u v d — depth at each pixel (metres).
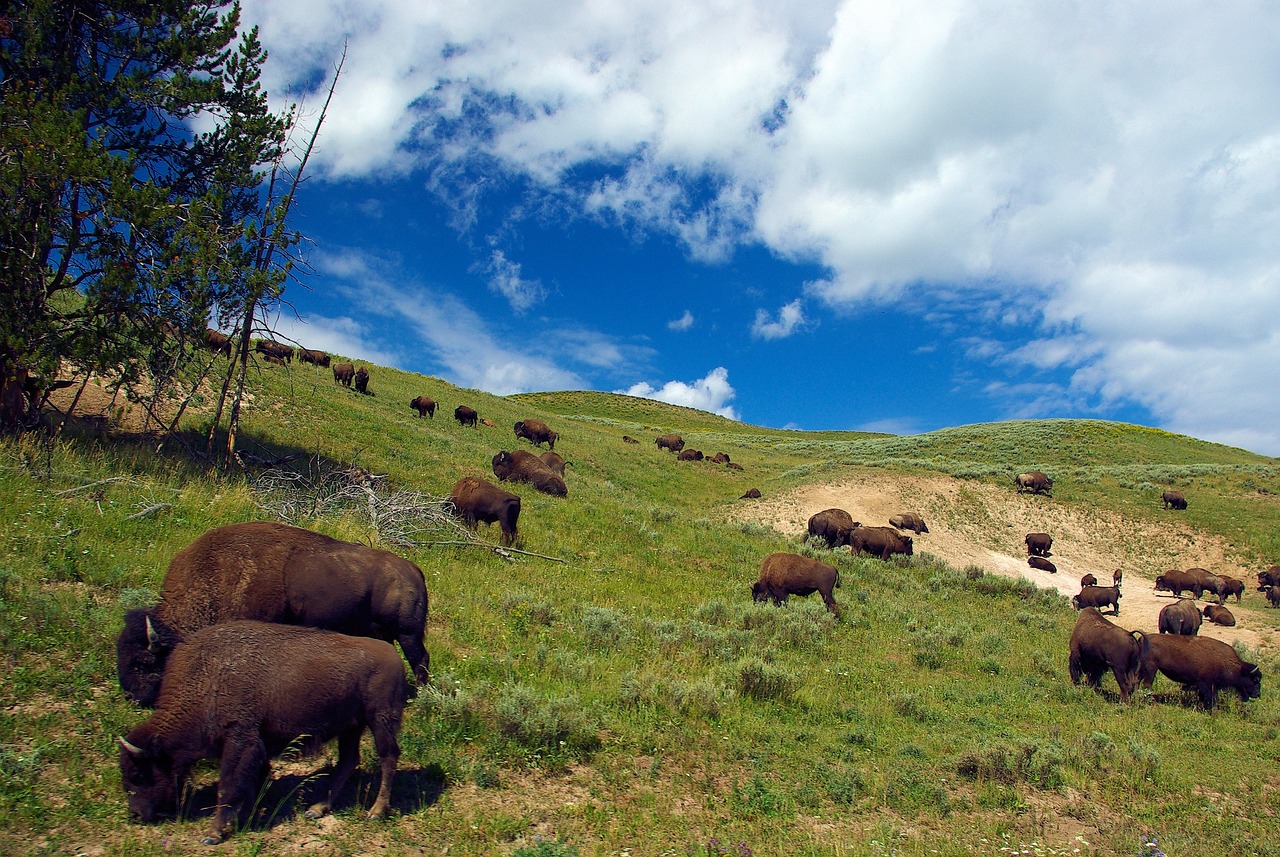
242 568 6.09
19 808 4.45
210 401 20.39
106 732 5.43
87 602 7.19
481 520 15.87
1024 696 11.35
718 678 9.31
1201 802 7.54
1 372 12.23
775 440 74.50
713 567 16.94
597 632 10.09
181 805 4.71
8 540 8.28
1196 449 56.50
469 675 7.85
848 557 21.53
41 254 12.29
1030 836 6.32
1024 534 32.72
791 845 5.57
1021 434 58.56
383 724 4.94
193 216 12.95
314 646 4.87
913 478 36.53
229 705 4.61
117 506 10.36
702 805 6.14
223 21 14.45
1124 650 11.89
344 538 11.80
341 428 22.98
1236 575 29.83
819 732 8.35
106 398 17.45
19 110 11.53
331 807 5.00
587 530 17.67
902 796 6.88
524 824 5.31
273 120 14.31
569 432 46.16
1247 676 11.66
